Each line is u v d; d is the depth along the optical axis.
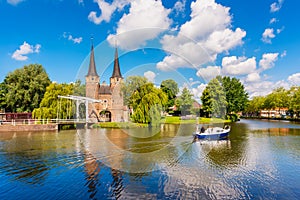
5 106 37.84
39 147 13.90
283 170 8.90
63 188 6.91
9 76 37.69
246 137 18.50
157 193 6.49
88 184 7.18
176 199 6.19
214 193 6.64
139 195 6.36
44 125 24.77
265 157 11.02
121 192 6.54
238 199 6.33
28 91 36.09
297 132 22.33
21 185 7.20
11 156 11.31
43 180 7.63
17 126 24.47
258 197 6.50
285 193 6.77
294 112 44.47
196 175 7.98
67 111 27.61
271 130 24.41
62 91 28.89
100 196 6.30
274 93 54.62
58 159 10.47
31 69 38.28
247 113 77.62
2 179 7.77
